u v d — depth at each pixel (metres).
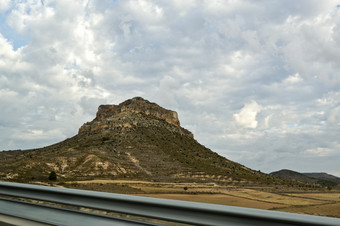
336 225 2.23
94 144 188.12
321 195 92.00
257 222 2.71
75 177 126.25
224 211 2.91
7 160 163.00
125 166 149.75
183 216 3.22
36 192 4.66
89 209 4.12
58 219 4.02
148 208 3.52
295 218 2.48
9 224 3.87
